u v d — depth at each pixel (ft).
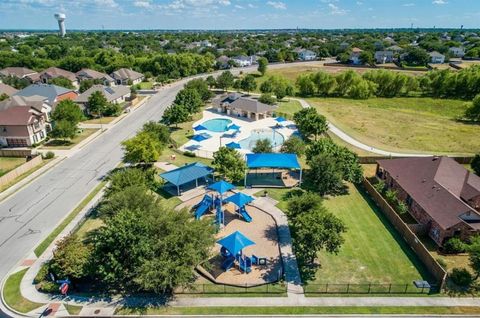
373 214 150.00
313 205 127.85
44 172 191.21
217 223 139.23
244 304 99.09
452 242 120.88
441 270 105.09
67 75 431.43
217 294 103.19
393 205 156.97
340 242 108.58
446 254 121.80
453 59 625.41
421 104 362.12
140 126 275.80
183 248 97.45
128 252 96.84
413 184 153.79
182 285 99.91
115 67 509.76
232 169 167.43
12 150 214.90
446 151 223.71
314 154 176.65
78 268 101.24
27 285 106.42
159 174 176.76
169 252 97.66
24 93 311.06
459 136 253.65
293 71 547.08
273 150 218.59
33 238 131.03
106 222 108.17
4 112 230.68
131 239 96.68
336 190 172.55
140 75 487.20
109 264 96.43
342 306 98.48
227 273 112.47
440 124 285.84
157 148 189.57
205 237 104.42
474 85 377.91
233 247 111.55
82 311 96.12
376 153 219.20
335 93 417.90
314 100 382.42
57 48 620.90
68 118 242.17
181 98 299.99
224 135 258.57
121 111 313.53
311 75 416.26
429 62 618.85
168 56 528.63
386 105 359.25
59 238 130.62
